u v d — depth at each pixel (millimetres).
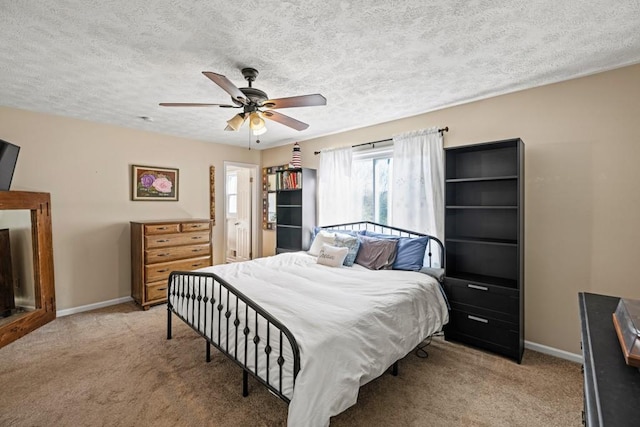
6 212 2879
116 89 2604
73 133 3453
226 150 4973
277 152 5133
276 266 3023
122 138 3838
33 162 3186
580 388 2059
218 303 2041
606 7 1555
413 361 2420
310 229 4355
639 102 2145
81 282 3539
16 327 2754
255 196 5418
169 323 2777
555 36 1827
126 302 3877
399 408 1859
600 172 2289
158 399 1926
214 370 2260
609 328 1115
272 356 1566
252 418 1763
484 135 2854
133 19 1624
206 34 1773
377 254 3104
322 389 1396
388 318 1936
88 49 1940
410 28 1733
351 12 1579
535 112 2574
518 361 2377
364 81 2465
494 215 2828
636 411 672
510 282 2588
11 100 2869
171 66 2176
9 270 2898
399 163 3395
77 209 3494
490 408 1862
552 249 2498
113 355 2480
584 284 2361
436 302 2555
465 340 2672
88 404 1875
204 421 1739
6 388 2031
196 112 3232
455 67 2232
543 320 2547
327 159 4203
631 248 2178
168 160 4281
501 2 1512
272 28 1717
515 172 2656
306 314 1733
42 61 2098
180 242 3873
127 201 3893
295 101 2104
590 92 2324
